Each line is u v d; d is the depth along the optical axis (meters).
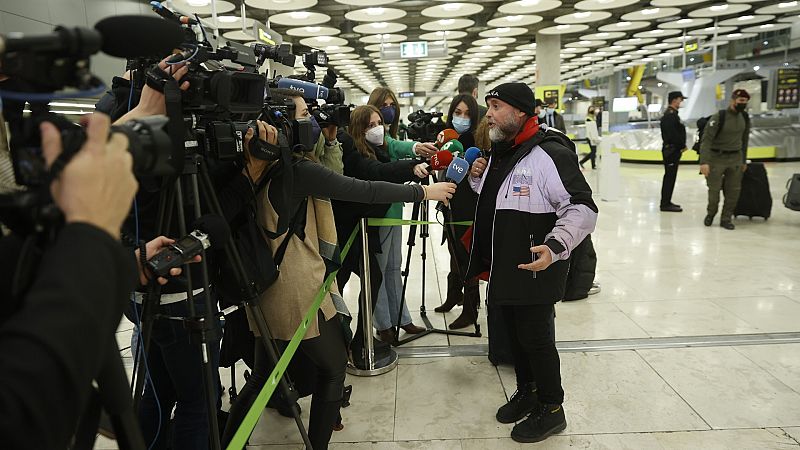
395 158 3.28
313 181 1.79
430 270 5.24
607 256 5.42
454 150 2.78
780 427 2.38
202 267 1.38
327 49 14.45
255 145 1.50
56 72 0.67
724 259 5.13
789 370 2.88
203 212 1.57
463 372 3.04
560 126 8.89
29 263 0.69
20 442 0.55
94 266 0.63
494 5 10.25
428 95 36.75
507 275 2.27
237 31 8.84
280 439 2.42
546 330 2.34
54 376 0.58
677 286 4.38
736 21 13.13
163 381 1.92
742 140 6.38
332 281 1.99
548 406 2.39
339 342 1.98
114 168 0.68
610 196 8.88
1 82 0.90
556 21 10.73
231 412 1.92
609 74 27.05
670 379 2.84
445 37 12.48
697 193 9.48
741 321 3.58
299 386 2.22
